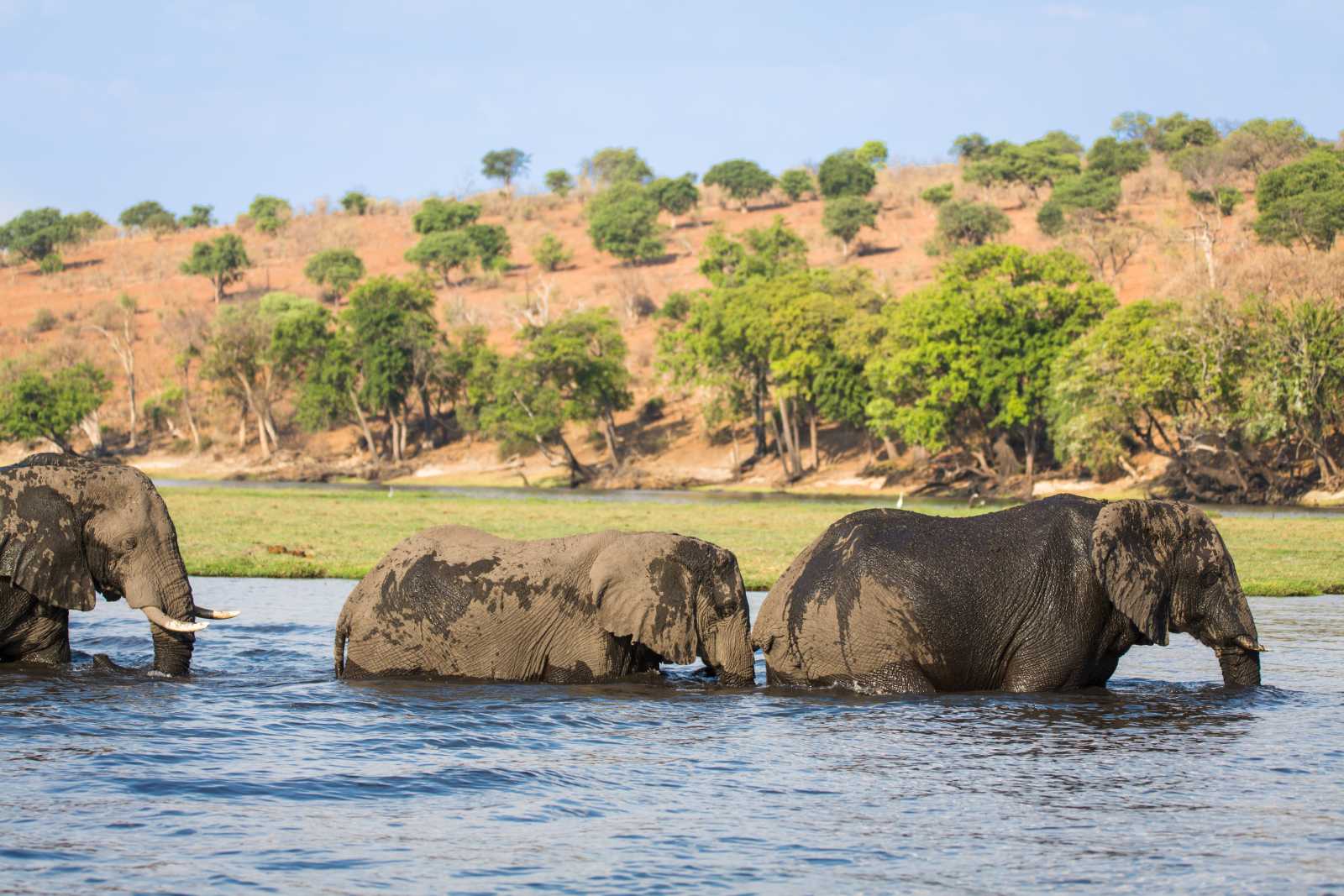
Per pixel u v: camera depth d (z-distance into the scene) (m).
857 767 23.70
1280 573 62.88
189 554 66.94
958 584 30.30
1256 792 22.05
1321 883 17.48
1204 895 17.03
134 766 23.09
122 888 16.70
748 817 20.53
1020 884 17.42
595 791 22.02
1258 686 31.83
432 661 32.50
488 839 19.27
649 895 16.89
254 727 26.67
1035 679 30.36
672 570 31.86
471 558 32.94
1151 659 37.50
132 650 38.50
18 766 22.92
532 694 30.56
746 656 32.28
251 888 16.89
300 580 59.41
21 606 34.00
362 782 22.36
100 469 34.06
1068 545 30.67
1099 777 23.03
